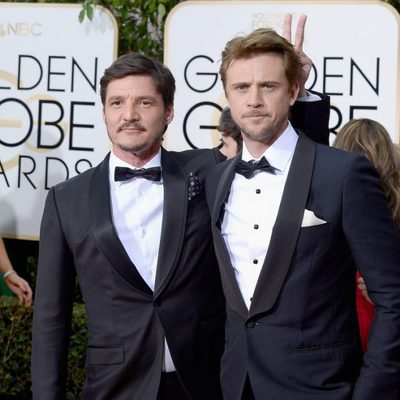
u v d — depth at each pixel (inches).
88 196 112.7
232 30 182.5
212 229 103.2
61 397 113.3
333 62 179.0
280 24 180.7
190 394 108.4
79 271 112.4
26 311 188.5
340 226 96.2
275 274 96.4
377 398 92.7
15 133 192.2
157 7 194.4
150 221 112.0
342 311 97.4
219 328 112.3
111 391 109.6
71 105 190.4
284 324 96.2
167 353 109.3
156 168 112.9
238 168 102.4
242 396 99.0
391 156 119.4
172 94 114.3
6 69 192.7
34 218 191.3
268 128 98.8
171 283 109.2
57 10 190.5
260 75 98.1
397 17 176.2
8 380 189.6
